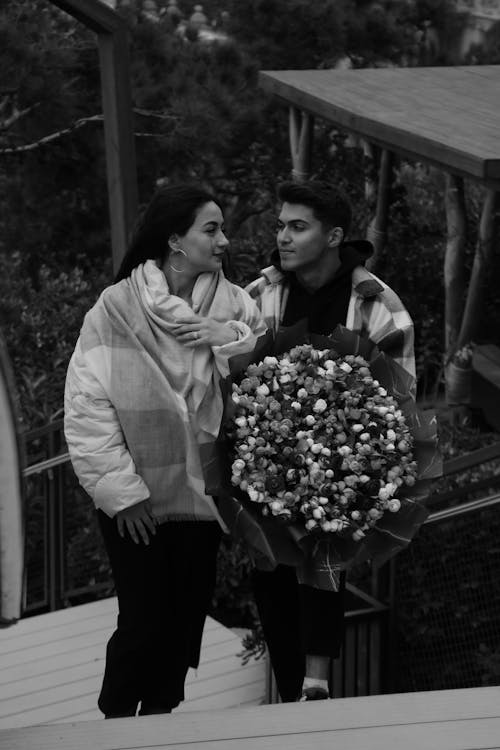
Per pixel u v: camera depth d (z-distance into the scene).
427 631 4.82
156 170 12.81
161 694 3.48
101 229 13.55
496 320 9.66
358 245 3.55
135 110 12.44
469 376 8.73
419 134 6.19
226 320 3.29
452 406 8.82
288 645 3.58
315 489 3.11
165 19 13.15
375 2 14.43
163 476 3.22
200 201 3.26
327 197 3.38
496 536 4.72
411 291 10.56
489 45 15.62
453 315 9.20
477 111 7.00
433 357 10.54
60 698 4.90
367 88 8.02
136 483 3.18
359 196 11.31
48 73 12.11
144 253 3.33
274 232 10.23
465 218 9.09
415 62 14.92
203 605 3.45
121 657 3.32
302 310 3.52
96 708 4.82
